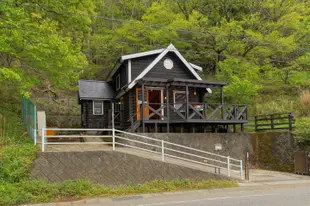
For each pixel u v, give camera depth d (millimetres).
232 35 22109
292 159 12820
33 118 10898
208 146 13430
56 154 8133
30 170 7789
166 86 14180
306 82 21125
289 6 24688
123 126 16891
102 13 32000
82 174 8281
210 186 9000
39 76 12555
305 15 25578
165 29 22984
